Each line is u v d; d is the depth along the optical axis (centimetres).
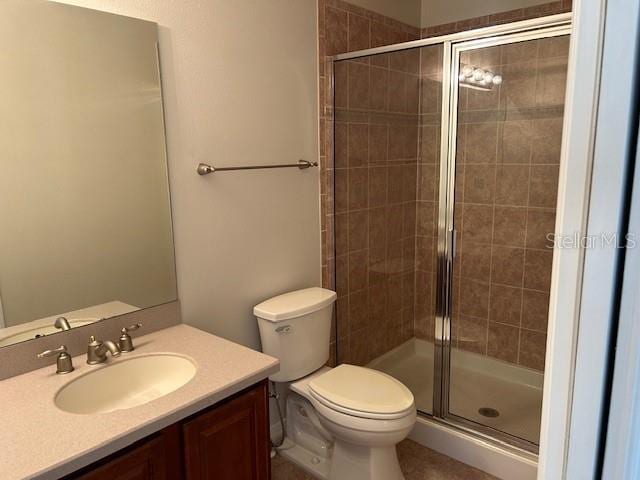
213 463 150
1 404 136
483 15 298
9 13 147
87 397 155
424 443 252
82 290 172
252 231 230
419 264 290
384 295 306
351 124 271
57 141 161
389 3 296
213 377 152
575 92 48
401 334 302
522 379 292
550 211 268
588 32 46
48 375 154
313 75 250
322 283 273
